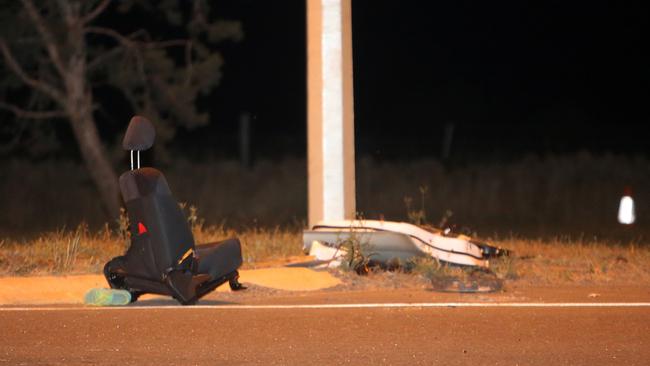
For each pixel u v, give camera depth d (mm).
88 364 11711
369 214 39219
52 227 36531
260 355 12125
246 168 47500
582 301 15898
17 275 17750
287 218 39125
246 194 43500
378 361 11844
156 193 15242
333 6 20359
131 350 12359
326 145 20328
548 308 15102
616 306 15320
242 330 13484
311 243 19422
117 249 21219
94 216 39906
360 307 15180
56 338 12992
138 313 14641
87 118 33750
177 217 15305
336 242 19125
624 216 26062
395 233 18906
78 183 43375
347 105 20391
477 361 11875
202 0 35219
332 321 14070
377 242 18938
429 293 16953
